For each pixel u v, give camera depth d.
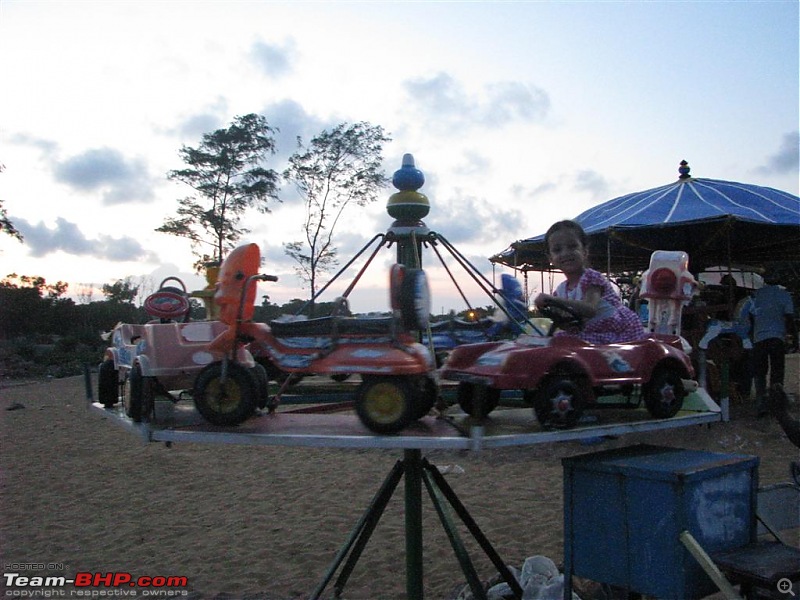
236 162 28.66
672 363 3.27
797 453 7.52
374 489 6.80
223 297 2.85
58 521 6.14
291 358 2.81
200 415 2.99
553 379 2.84
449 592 4.42
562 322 3.36
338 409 3.86
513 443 2.57
